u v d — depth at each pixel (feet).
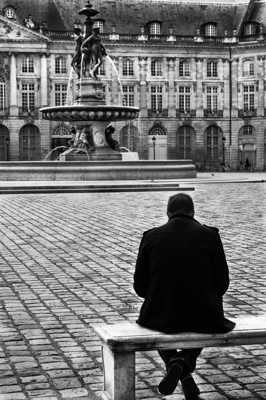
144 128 295.69
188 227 23.71
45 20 288.30
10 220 77.87
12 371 27.50
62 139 289.53
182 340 23.18
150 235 23.91
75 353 29.71
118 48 291.38
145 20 298.35
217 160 303.48
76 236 64.49
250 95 299.17
